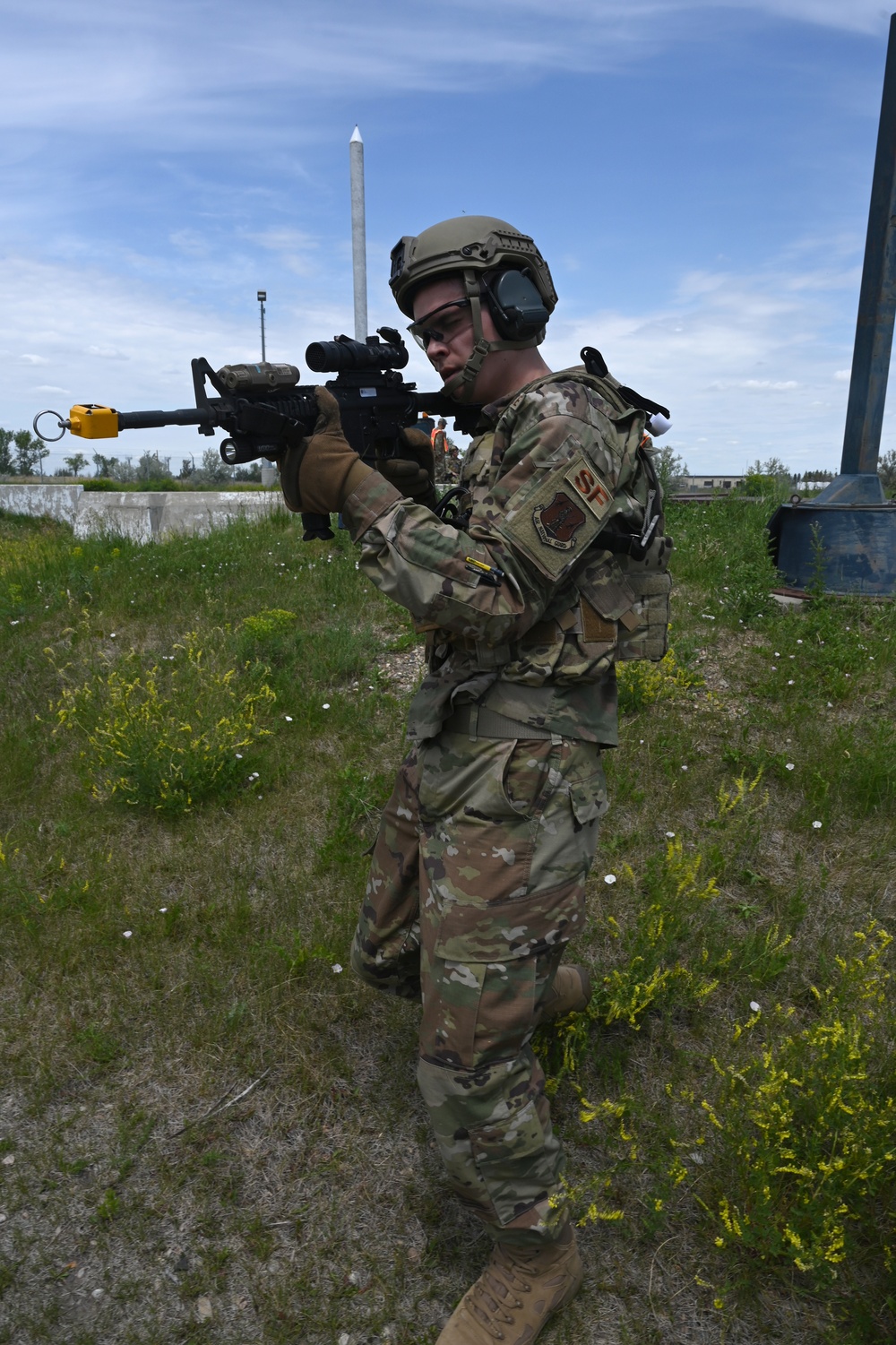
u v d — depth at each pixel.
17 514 18.36
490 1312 1.82
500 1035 1.68
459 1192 1.77
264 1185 2.25
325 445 1.66
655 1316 1.94
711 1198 2.13
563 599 1.72
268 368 1.63
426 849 1.78
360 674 5.15
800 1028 2.63
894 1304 1.87
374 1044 2.66
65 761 4.37
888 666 4.84
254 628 5.42
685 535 7.31
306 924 3.14
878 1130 2.04
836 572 5.75
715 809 3.69
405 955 2.18
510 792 1.68
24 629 5.95
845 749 3.96
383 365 1.99
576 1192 1.90
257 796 3.97
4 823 3.89
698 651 5.11
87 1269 2.05
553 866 1.71
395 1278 2.03
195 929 3.15
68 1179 2.26
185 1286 2.01
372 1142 2.36
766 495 9.34
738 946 2.91
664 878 3.01
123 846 3.68
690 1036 2.63
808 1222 1.99
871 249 5.93
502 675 1.71
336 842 3.57
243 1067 2.58
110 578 6.85
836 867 3.35
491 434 1.79
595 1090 2.46
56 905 3.24
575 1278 1.89
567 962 2.86
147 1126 2.38
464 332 1.81
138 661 5.27
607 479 1.66
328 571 6.79
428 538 1.57
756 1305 1.94
